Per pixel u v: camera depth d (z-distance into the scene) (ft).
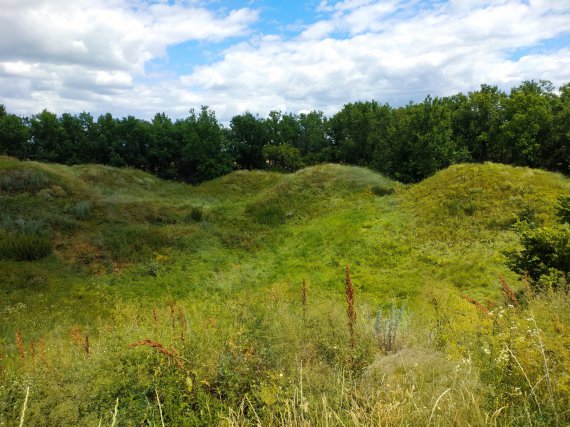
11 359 18.94
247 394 9.37
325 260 50.65
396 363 10.10
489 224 48.55
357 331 13.29
